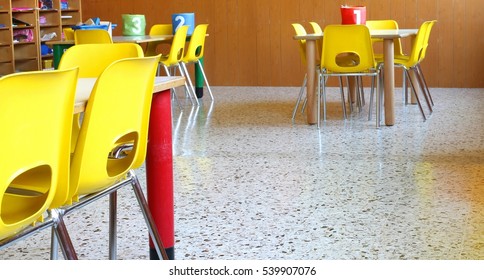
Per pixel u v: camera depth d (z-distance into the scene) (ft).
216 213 11.18
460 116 20.75
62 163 5.91
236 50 30.60
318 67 20.40
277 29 30.07
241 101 25.79
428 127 18.97
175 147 16.94
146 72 7.11
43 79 5.38
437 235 9.87
